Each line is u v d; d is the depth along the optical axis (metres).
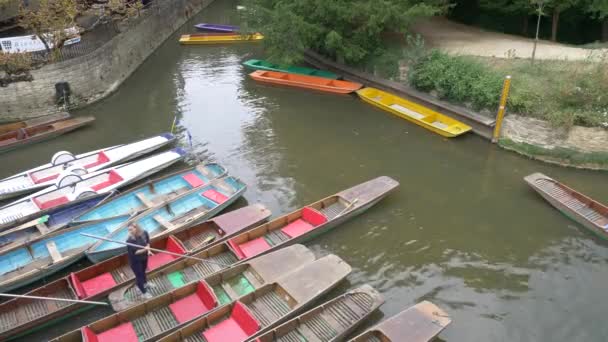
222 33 33.50
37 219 12.60
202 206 13.80
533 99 16.69
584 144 15.82
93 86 21.89
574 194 13.80
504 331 9.88
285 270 10.83
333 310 9.85
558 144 16.23
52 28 19.98
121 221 12.88
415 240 12.61
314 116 20.25
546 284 11.11
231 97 22.44
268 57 25.67
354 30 23.30
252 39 31.17
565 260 11.86
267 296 10.21
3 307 9.77
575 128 15.77
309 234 12.20
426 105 20.20
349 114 20.44
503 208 13.95
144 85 24.20
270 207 13.96
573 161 15.80
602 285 11.05
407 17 21.58
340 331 9.37
